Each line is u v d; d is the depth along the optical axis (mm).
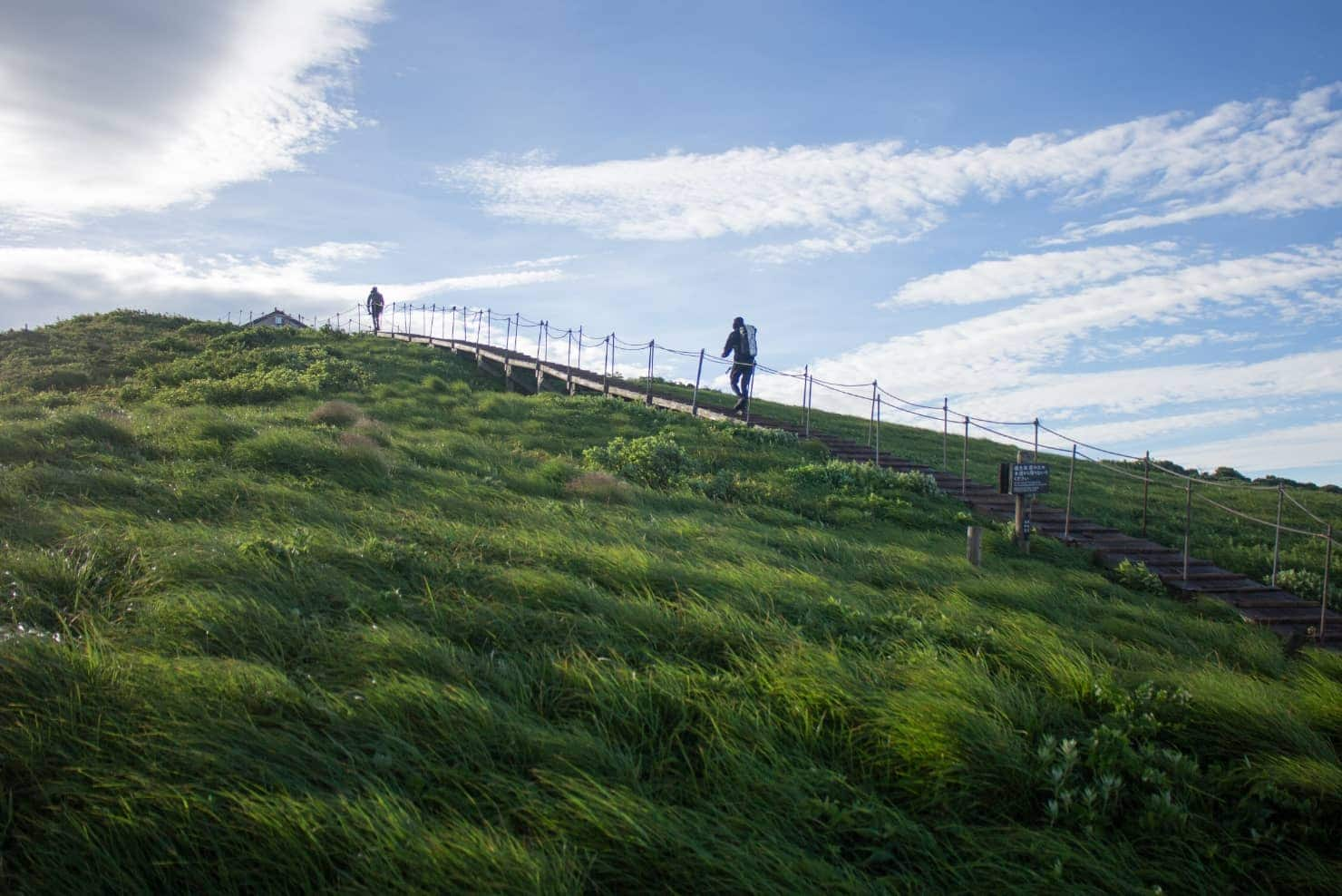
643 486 13906
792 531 11391
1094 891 3828
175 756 3902
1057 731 5094
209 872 3420
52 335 30766
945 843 4125
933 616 7156
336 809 3637
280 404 20250
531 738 4316
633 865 3602
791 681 5160
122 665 4547
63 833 3447
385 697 4512
